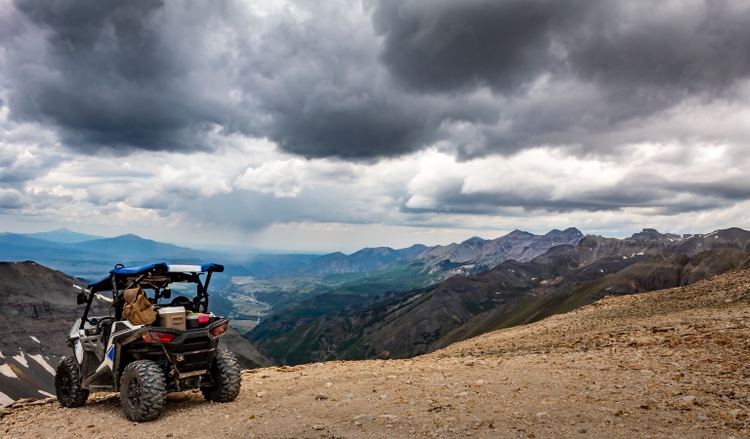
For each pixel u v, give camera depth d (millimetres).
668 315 20297
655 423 6473
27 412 10742
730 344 11883
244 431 7453
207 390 10273
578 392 8523
